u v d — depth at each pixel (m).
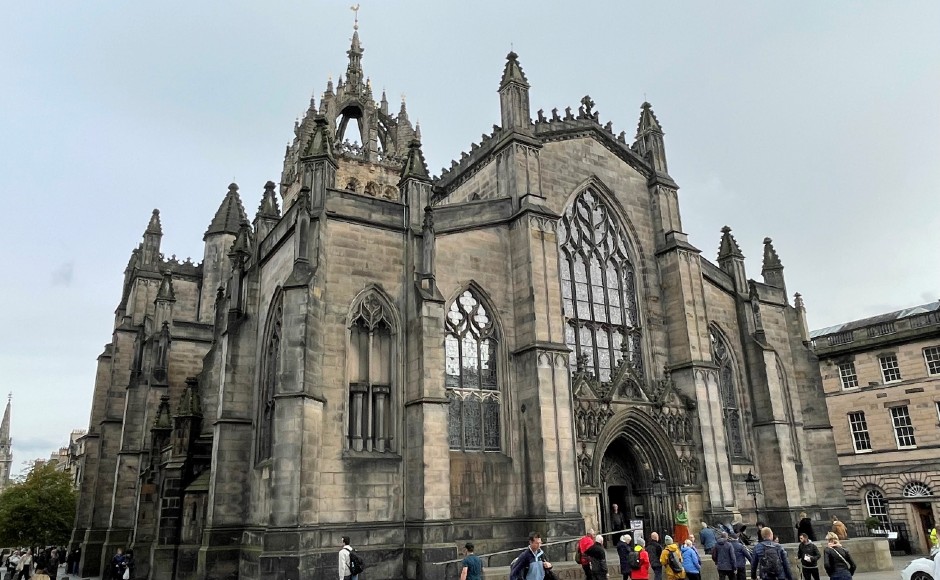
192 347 59.44
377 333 37.56
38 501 89.69
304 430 32.28
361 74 77.81
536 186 45.25
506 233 44.28
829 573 22.12
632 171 53.53
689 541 27.88
